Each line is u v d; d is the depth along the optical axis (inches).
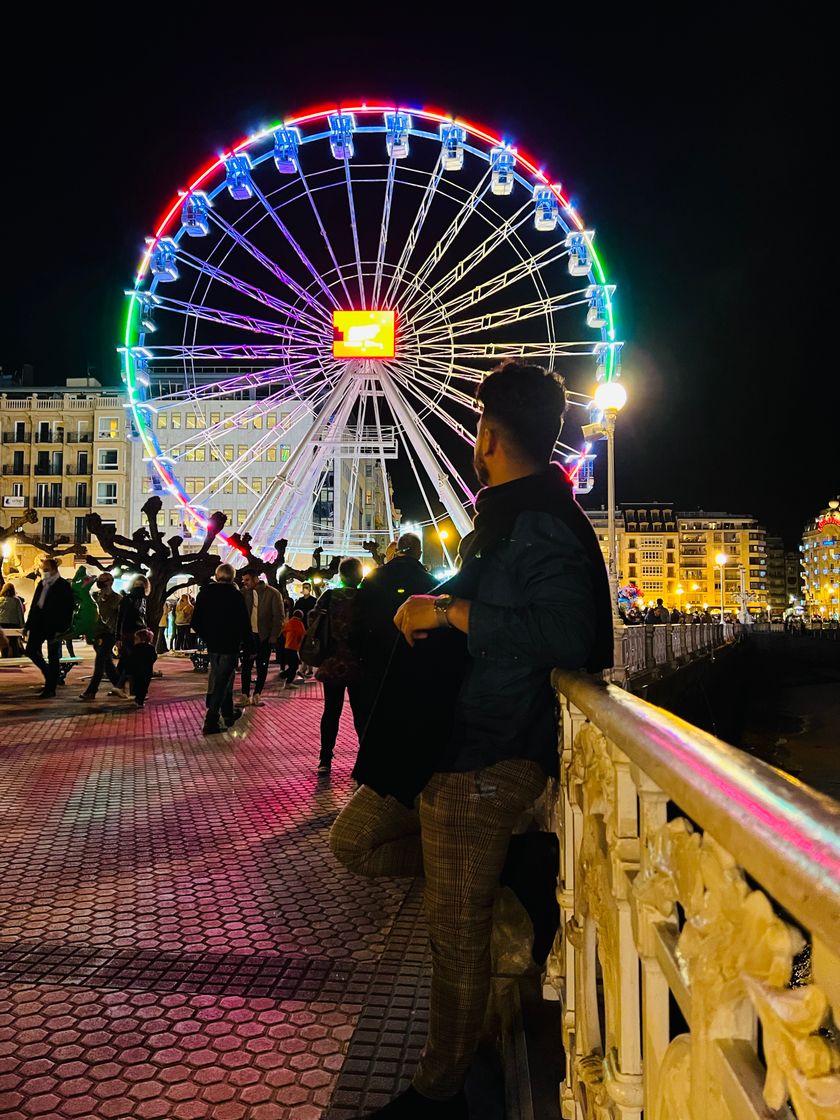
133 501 2847.0
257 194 913.5
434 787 90.5
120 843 214.5
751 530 5703.7
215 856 204.1
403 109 895.7
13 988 129.9
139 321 908.0
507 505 89.5
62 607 526.3
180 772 306.0
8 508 2869.1
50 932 153.3
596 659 91.2
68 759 327.3
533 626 79.4
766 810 31.2
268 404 988.6
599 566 90.8
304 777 299.4
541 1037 108.3
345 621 202.1
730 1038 35.1
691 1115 39.3
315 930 155.2
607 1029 67.4
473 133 895.7
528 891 111.0
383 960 140.9
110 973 135.6
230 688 421.1
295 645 637.3
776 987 29.4
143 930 154.7
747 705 1466.5
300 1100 98.4
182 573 748.6
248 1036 114.2
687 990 41.5
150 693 564.1
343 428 1014.4
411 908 167.3
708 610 5083.7
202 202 893.2
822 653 2393.0
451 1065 88.8
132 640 520.4
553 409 95.5
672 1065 43.3
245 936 152.1
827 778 746.8
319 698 567.2
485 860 89.0
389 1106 91.2
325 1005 123.9
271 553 1013.8
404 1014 120.5
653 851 49.4
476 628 81.3
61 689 571.2
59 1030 116.2
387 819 108.5
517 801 90.0
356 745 371.2
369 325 944.9
